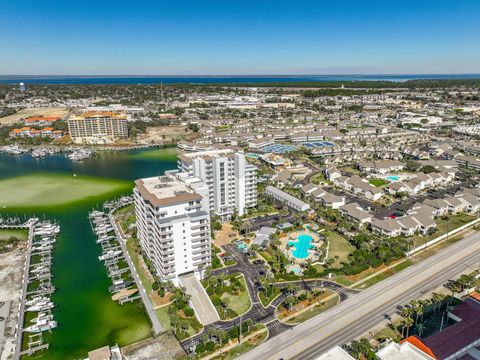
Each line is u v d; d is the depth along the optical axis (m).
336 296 142.62
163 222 142.75
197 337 121.38
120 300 142.75
